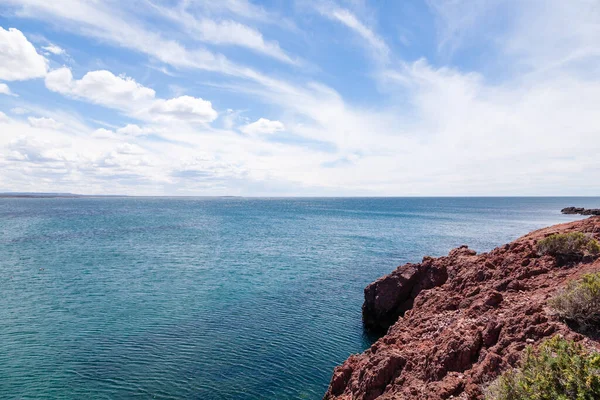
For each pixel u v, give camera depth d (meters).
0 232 77.81
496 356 10.48
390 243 65.50
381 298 24.83
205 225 100.38
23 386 17.06
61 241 65.12
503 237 74.81
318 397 16.66
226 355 20.62
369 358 14.56
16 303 29.50
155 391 16.86
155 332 23.75
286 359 20.28
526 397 7.66
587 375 7.10
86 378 17.89
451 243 65.38
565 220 119.81
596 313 10.28
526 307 12.62
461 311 16.06
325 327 25.23
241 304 29.88
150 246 60.78
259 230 87.88
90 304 29.41
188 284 36.12
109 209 188.25
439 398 10.23
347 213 163.25
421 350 13.59
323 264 46.50
